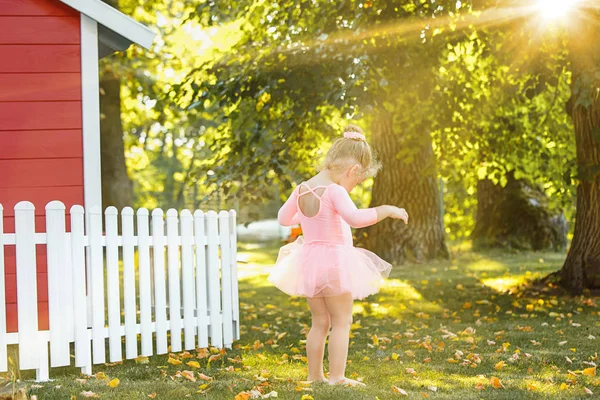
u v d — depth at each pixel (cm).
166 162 4178
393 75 957
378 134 1577
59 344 544
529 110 1294
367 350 663
